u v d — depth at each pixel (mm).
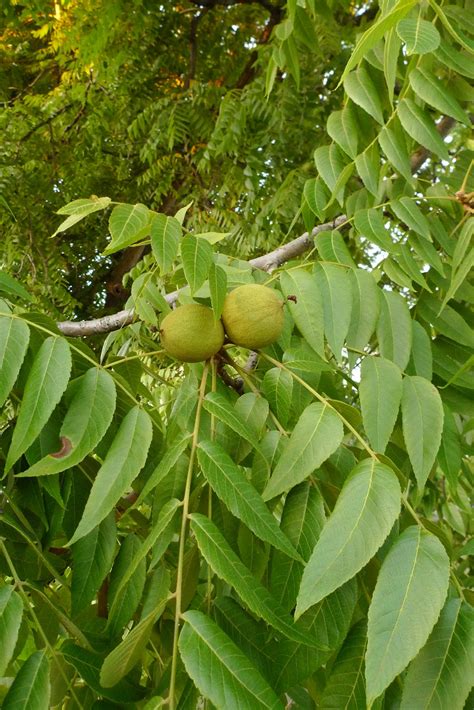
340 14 2262
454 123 1235
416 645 561
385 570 589
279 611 601
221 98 2312
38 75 3119
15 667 822
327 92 2111
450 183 1031
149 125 2533
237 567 605
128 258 3156
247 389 846
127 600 693
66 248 2779
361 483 623
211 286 723
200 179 2637
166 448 786
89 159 2785
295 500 686
